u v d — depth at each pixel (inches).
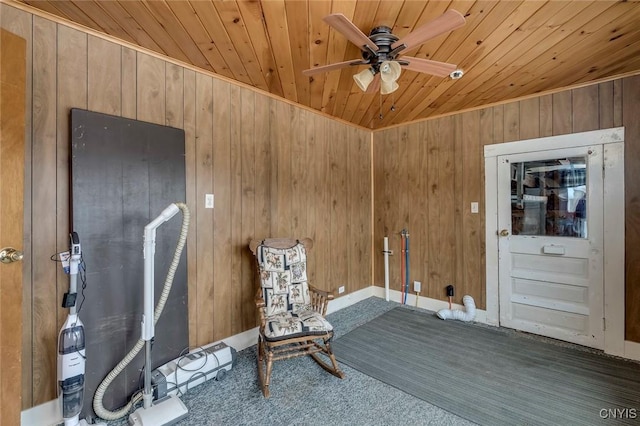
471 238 127.1
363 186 157.1
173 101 84.0
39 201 63.4
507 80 97.3
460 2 58.5
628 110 93.0
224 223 96.9
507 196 117.6
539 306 110.9
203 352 83.6
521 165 114.3
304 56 81.4
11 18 59.4
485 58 81.9
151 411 65.1
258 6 59.9
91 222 67.8
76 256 59.1
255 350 100.6
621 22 64.9
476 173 125.4
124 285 73.0
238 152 100.7
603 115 97.2
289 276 96.7
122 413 67.9
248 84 101.6
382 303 149.6
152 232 66.7
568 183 104.3
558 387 78.1
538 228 111.0
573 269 103.9
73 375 59.0
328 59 83.2
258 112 106.7
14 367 52.5
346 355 95.7
